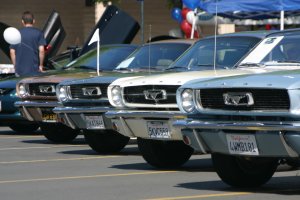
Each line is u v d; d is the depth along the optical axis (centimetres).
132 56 2080
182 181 1539
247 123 1295
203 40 1867
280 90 1262
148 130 1648
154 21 4422
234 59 1769
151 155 1692
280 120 1270
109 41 2670
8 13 4394
